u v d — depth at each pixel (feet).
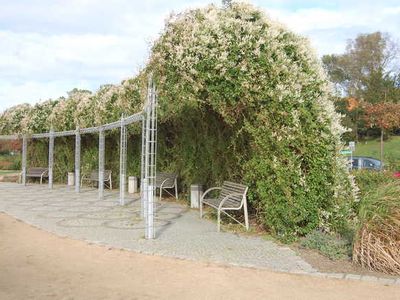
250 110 27.40
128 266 21.30
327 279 19.62
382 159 70.79
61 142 72.02
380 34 191.31
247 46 26.20
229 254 23.56
